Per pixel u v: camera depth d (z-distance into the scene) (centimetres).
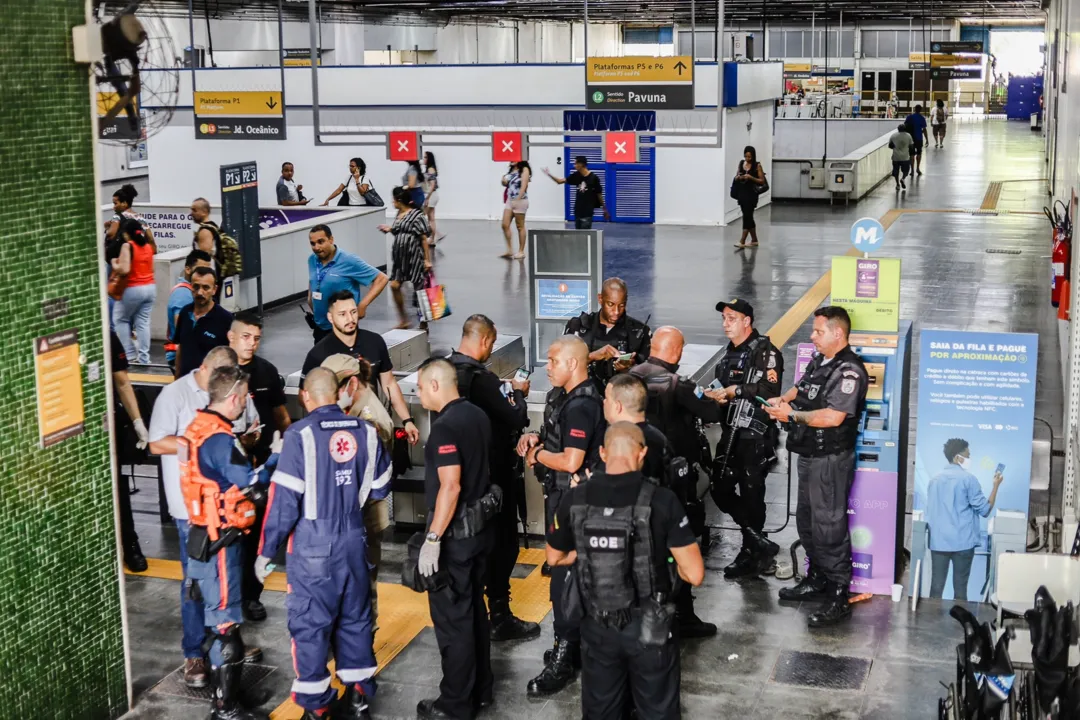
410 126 2509
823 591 711
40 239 531
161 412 609
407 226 1430
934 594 714
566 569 589
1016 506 692
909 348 750
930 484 698
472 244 2186
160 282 1438
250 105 1936
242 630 688
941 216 2414
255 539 664
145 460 778
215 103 1953
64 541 556
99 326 570
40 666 546
